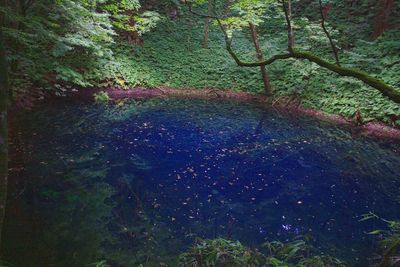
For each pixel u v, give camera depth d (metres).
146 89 14.52
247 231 5.17
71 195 5.89
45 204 5.51
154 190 6.33
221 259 3.33
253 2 12.32
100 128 9.57
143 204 5.80
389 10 13.88
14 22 9.69
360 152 8.84
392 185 7.06
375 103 11.22
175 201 5.98
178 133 9.70
